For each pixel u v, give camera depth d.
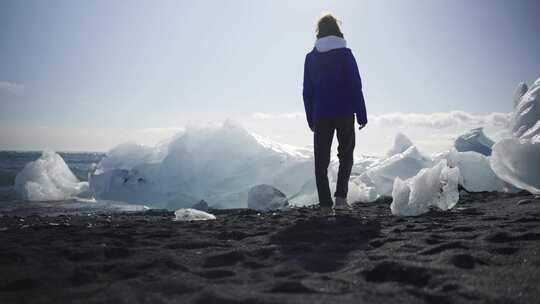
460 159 6.01
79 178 12.06
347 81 3.56
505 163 4.13
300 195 6.96
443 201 3.46
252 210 5.00
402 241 2.08
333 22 3.73
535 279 1.37
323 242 2.18
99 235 2.51
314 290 1.34
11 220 4.17
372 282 1.45
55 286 1.42
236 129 7.73
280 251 1.96
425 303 1.22
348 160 3.65
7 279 1.50
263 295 1.28
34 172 8.45
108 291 1.35
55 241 2.29
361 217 3.14
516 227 2.27
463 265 1.56
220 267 1.70
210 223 3.25
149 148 8.52
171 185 7.49
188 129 7.93
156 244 2.21
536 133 4.94
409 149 7.22
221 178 7.33
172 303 1.24
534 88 6.13
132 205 6.93
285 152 7.61
